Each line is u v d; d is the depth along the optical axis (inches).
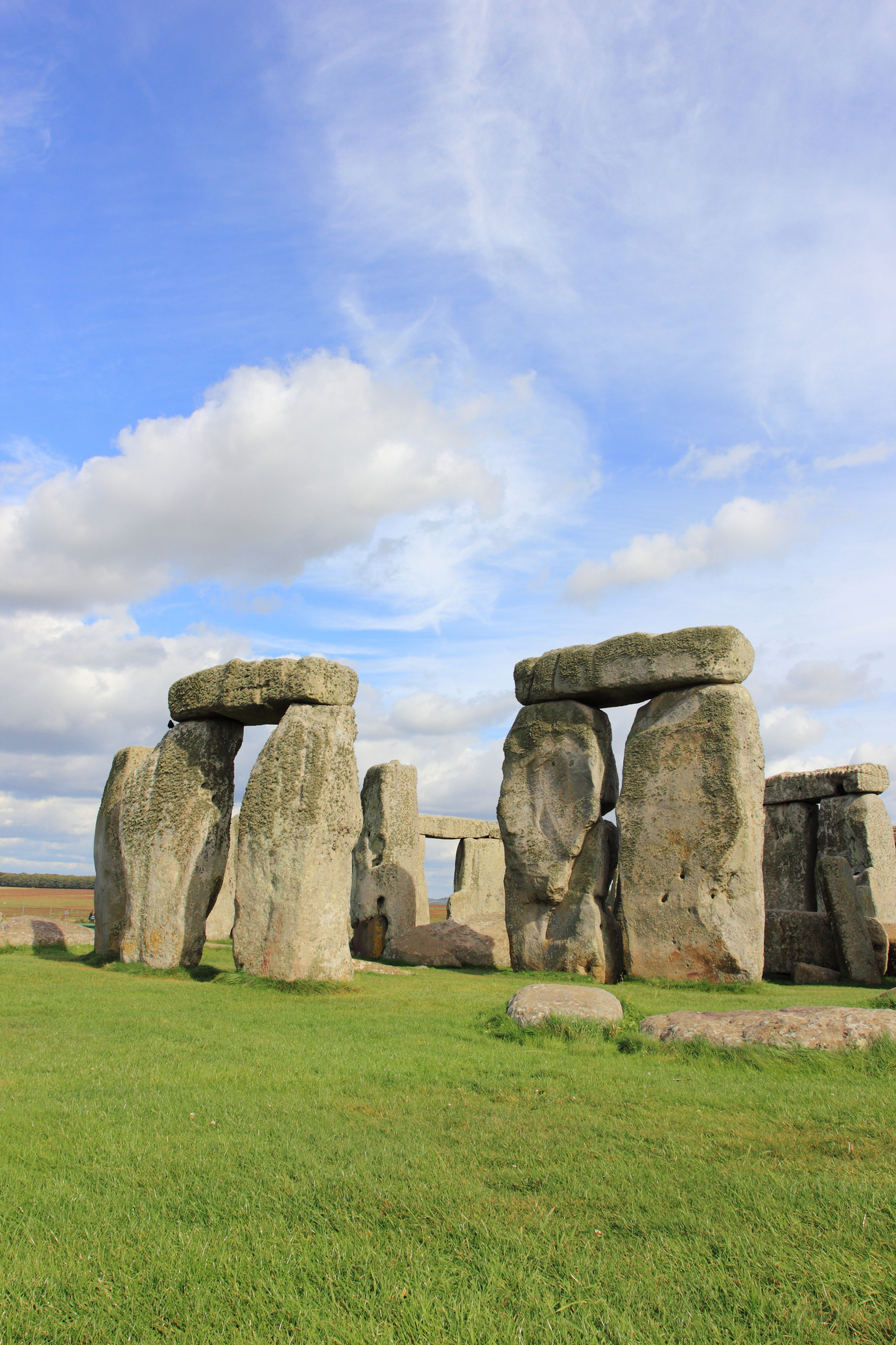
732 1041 255.4
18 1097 203.2
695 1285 118.6
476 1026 308.2
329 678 469.4
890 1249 128.3
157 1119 187.0
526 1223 136.7
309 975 427.8
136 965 494.6
